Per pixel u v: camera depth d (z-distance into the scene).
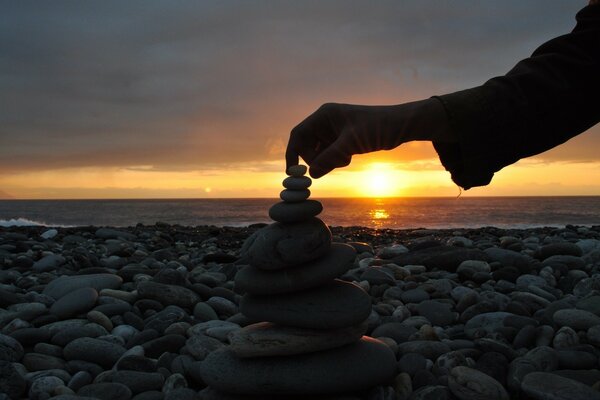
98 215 16.09
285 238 0.77
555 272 1.71
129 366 0.91
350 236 3.76
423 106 0.55
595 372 0.81
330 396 0.77
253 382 0.75
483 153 0.55
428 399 0.76
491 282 1.60
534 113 0.54
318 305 0.78
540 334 1.01
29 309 1.25
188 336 1.09
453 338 1.10
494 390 0.75
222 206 26.08
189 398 0.76
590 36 0.53
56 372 0.91
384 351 0.83
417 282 1.62
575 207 21.30
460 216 13.02
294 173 0.80
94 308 1.29
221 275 1.78
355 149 0.57
